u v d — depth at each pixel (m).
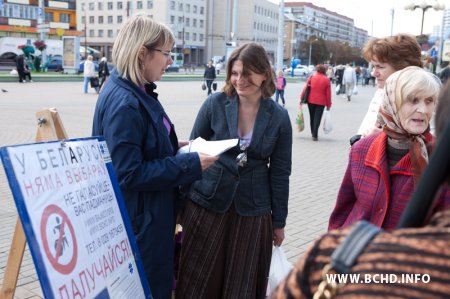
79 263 1.83
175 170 2.31
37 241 1.64
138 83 2.38
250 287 2.69
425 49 19.83
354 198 2.26
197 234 2.73
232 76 2.63
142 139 2.33
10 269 2.12
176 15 93.69
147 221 2.38
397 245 0.77
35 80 28.22
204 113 2.82
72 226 1.83
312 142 10.65
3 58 43.69
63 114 13.49
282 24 27.09
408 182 2.00
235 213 2.70
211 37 104.81
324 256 0.84
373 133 2.24
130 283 2.14
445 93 0.87
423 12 23.91
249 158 2.68
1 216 5.11
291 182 6.94
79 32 74.50
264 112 2.67
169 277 2.49
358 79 46.28
